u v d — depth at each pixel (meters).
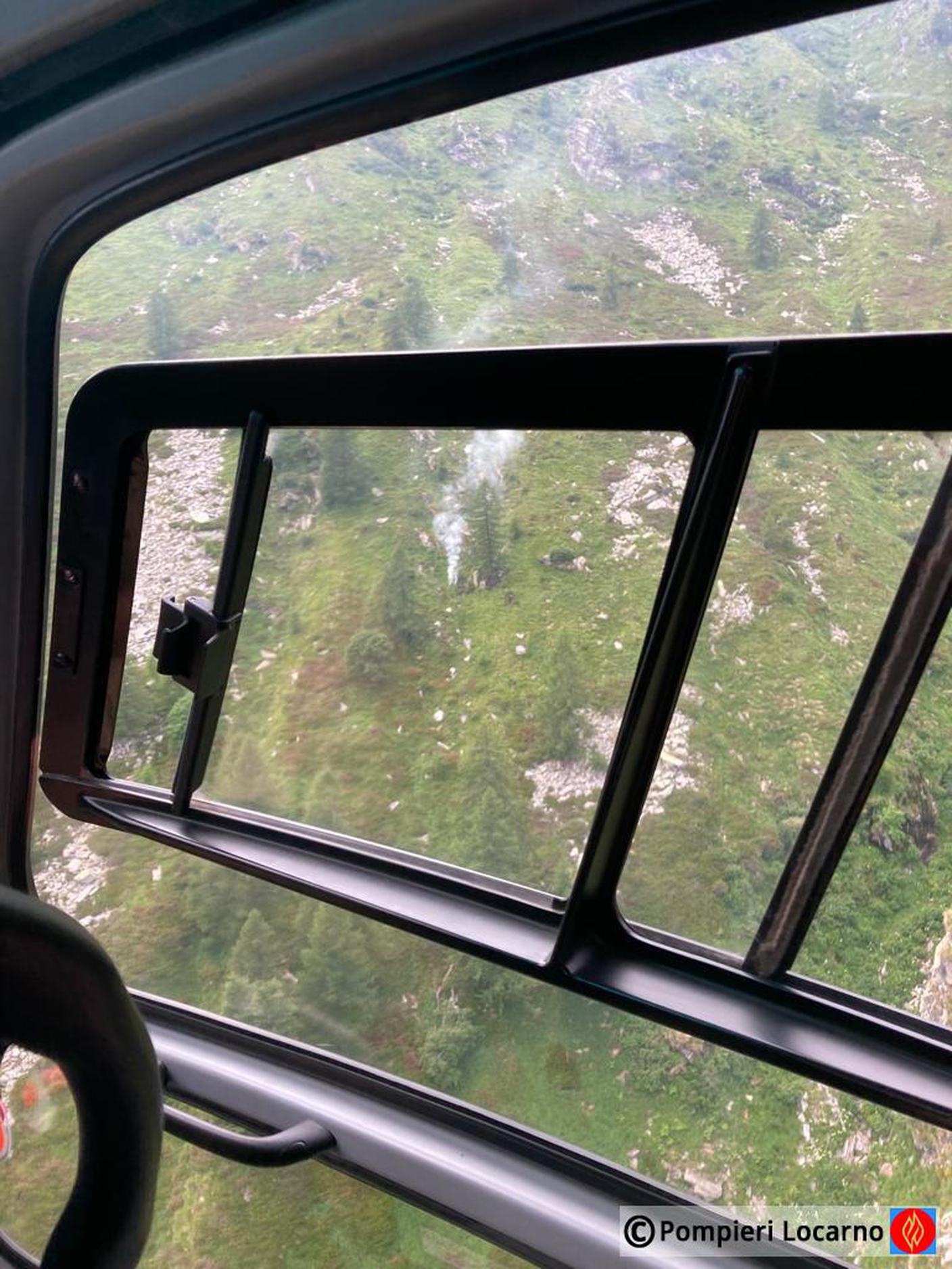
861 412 0.28
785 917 0.36
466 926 0.42
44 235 0.38
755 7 0.26
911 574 0.30
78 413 0.41
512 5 0.27
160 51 0.32
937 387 0.27
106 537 0.43
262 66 0.30
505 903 0.42
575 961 0.39
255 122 0.32
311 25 0.29
